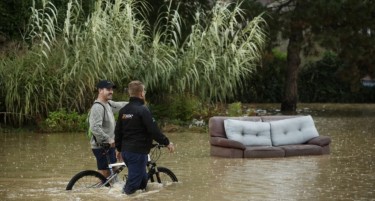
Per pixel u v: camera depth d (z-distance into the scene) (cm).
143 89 1656
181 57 3603
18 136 3023
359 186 1769
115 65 3297
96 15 3322
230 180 1870
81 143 2755
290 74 4694
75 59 3241
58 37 3338
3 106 3319
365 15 4300
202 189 1731
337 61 5931
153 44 3522
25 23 3638
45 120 3195
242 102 5772
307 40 4544
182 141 2853
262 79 5750
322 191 1700
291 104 4712
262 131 2438
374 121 3866
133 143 1628
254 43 3812
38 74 3241
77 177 1706
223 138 2378
